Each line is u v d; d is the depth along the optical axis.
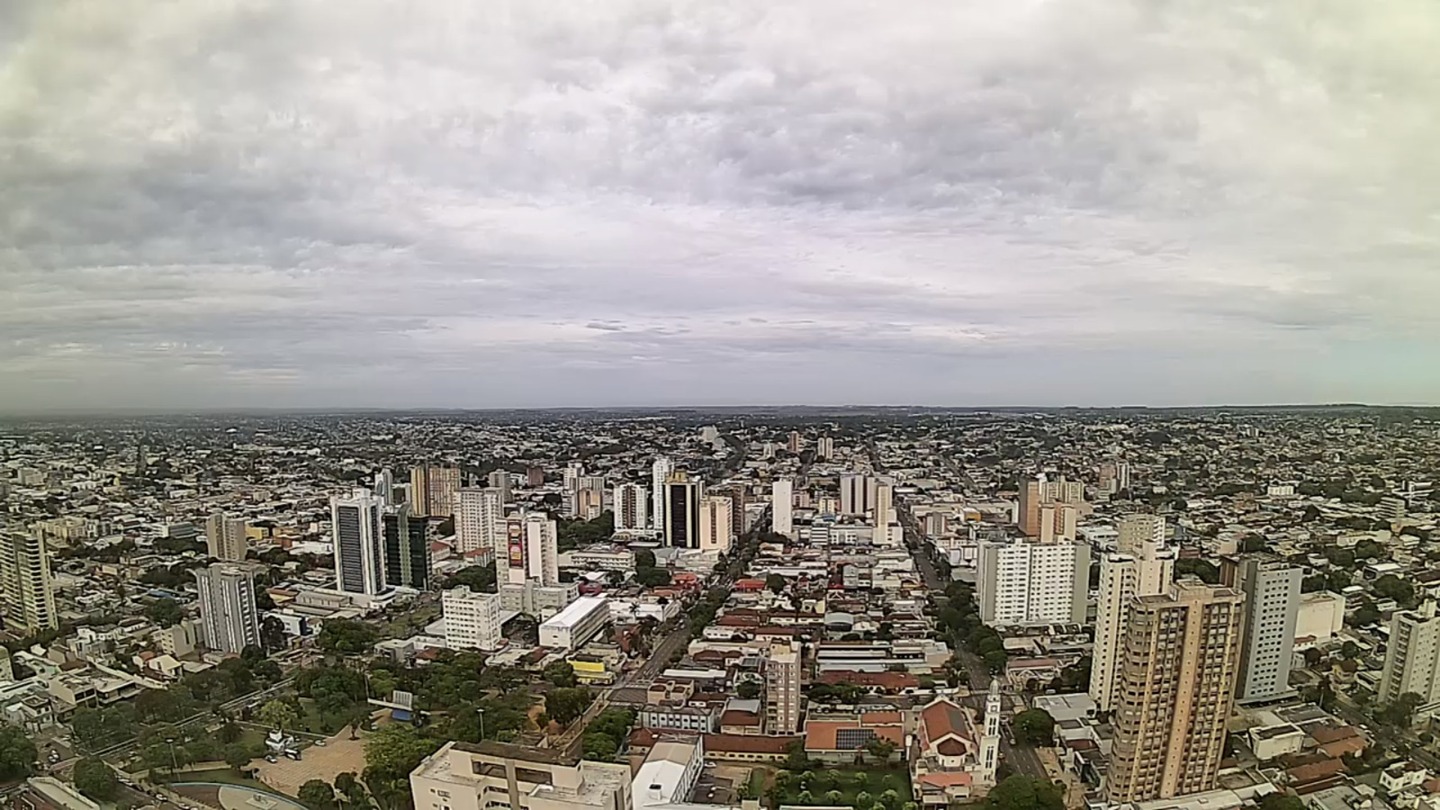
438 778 134.62
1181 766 172.75
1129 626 170.88
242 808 182.38
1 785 192.25
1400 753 186.75
